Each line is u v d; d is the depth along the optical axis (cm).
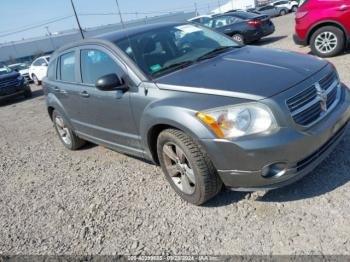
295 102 293
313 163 306
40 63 1834
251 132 287
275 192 344
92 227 359
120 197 404
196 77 340
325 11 800
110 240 333
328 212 301
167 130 338
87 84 451
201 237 308
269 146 281
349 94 360
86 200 416
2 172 581
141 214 362
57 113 580
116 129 424
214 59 388
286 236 286
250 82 309
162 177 427
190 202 353
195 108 307
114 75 373
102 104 421
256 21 1408
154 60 388
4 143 770
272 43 1388
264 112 286
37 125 875
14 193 487
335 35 808
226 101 298
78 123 513
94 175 482
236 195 354
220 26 1477
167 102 330
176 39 432
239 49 423
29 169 568
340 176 344
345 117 330
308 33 846
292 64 342
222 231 309
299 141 285
